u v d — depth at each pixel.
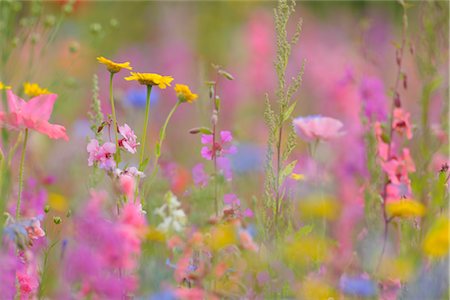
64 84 8.41
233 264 5.01
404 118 6.40
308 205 6.33
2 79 7.64
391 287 5.35
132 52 15.11
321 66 13.16
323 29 17.12
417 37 6.51
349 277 5.45
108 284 4.16
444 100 6.68
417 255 5.19
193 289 4.63
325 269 5.61
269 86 12.66
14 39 7.67
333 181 8.12
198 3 16.78
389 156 6.15
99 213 4.25
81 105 10.88
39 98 4.84
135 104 9.11
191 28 16.05
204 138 5.71
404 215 5.49
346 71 8.61
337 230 6.80
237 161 7.62
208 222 5.01
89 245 4.10
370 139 6.45
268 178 5.27
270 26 15.44
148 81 5.01
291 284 5.27
